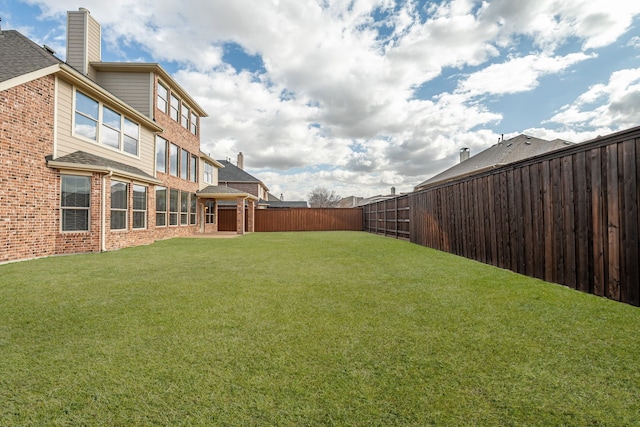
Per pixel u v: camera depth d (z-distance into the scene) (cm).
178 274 530
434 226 934
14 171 668
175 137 1455
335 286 443
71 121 823
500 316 312
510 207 564
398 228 1366
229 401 176
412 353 233
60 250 779
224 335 267
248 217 2033
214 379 198
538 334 266
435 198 926
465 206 738
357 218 2248
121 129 1048
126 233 962
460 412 166
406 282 466
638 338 256
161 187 1333
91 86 858
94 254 789
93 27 1199
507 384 192
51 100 761
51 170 755
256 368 212
